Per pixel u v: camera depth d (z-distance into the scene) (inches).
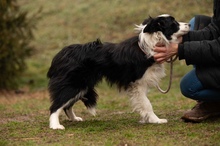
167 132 239.1
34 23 605.6
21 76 621.3
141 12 795.4
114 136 232.5
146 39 263.9
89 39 770.8
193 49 241.8
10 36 564.4
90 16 872.9
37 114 338.0
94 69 265.7
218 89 252.2
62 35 820.6
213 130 239.0
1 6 557.9
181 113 311.3
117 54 264.7
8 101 460.8
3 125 281.7
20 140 234.1
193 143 212.8
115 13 836.6
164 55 251.8
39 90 556.1
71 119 293.9
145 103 271.6
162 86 499.2
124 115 315.9
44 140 230.7
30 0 1037.8
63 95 262.5
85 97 281.3
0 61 563.5
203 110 265.1
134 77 267.4
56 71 267.1
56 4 987.3
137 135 233.0
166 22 264.1
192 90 257.8
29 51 597.6
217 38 251.8
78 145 216.1
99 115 323.9
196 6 735.7
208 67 249.1
